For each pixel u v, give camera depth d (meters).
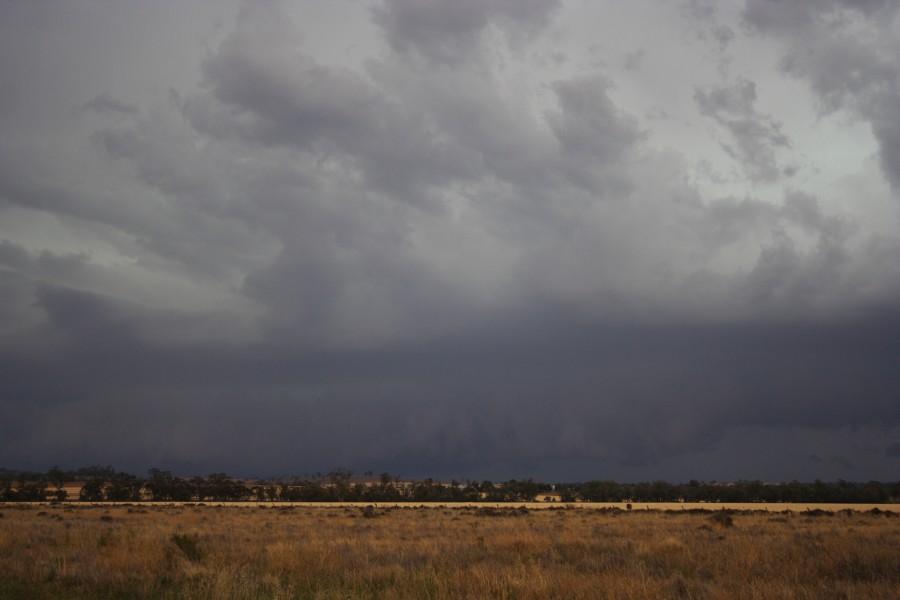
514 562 20.12
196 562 19.88
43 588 15.70
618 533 35.00
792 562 18.77
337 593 14.73
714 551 22.05
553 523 48.56
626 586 14.30
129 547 22.64
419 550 23.67
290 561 19.16
